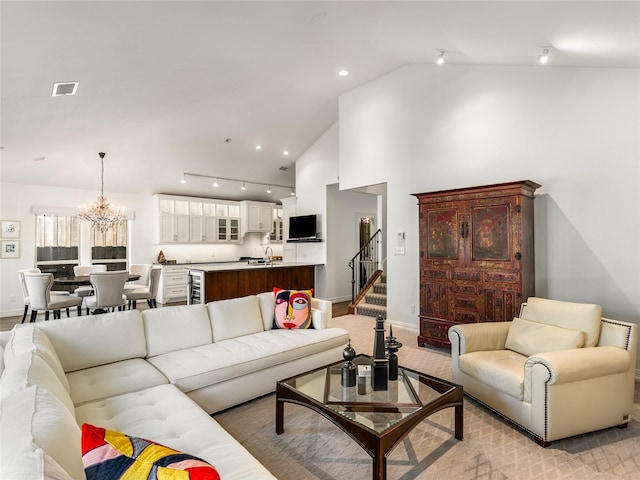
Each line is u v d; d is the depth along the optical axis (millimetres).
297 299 3662
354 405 2066
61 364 2350
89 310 5973
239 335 3326
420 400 2139
